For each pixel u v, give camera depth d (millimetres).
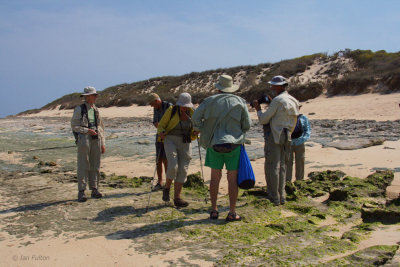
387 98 19672
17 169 9109
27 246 3717
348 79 23750
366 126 13281
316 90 24781
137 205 5246
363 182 5512
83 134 5664
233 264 3018
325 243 3346
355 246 3248
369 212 4074
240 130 4289
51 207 5262
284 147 4961
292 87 26250
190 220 4402
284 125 4789
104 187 6676
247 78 33656
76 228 4258
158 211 4863
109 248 3562
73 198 5852
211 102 4250
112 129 19609
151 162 9414
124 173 8180
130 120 25062
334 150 9117
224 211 4750
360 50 29828
